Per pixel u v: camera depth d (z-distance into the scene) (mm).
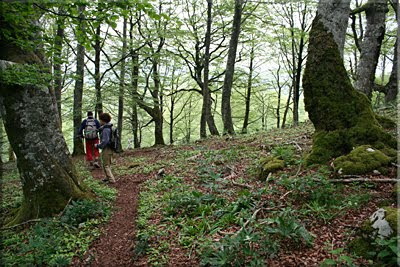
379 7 9414
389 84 11516
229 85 14633
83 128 10047
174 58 17703
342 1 5625
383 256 2746
